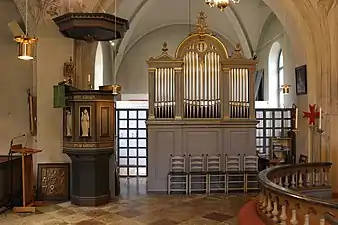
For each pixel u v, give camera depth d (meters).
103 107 8.32
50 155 9.02
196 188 9.98
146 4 13.75
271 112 12.41
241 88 10.09
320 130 8.60
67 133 8.37
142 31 16.22
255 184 9.87
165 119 9.98
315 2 9.23
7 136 9.12
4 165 7.82
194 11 15.24
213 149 10.05
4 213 7.71
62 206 8.30
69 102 8.28
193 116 10.08
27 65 9.16
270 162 10.12
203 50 10.12
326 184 7.81
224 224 6.94
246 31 14.76
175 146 9.98
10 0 9.13
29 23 8.93
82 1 9.00
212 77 10.09
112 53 15.02
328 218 4.61
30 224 6.97
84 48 9.50
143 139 12.48
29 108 8.94
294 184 7.43
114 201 8.78
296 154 10.35
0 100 9.15
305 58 9.65
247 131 10.11
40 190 8.90
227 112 10.07
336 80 9.15
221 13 14.83
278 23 13.26
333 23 9.15
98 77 12.40
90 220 7.21
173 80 10.05
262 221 5.32
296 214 4.91
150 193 9.68
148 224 6.96
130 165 12.48
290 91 12.34
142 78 16.62
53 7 8.86
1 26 9.15
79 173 8.35
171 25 16.59
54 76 9.06
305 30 9.49
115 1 9.65
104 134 8.33
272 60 14.09
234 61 10.06
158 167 9.98
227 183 9.70
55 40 9.05
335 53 9.16
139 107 13.61
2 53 9.16
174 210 7.95
